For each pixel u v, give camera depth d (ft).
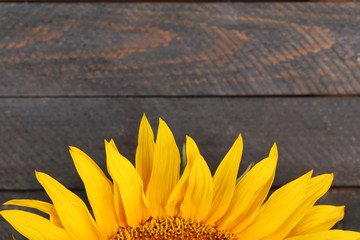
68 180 2.62
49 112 2.62
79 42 2.63
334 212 2.23
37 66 2.62
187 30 2.64
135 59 2.63
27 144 2.62
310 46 2.63
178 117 2.63
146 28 2.64
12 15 2.63
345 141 2.63
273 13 2.64
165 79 2.63
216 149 2.62
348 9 2.64
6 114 2.62
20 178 2.62
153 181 2.24
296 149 2.63
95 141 2.62
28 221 2.10
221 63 2.63
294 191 2.20
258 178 2.22
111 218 2.22
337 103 2.63
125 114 2.63
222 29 2.64
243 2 2.64
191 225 2.27
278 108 2.63
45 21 2.63
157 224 2.26
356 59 2.63
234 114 2.63
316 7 2.64
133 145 2.62
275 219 2.22
